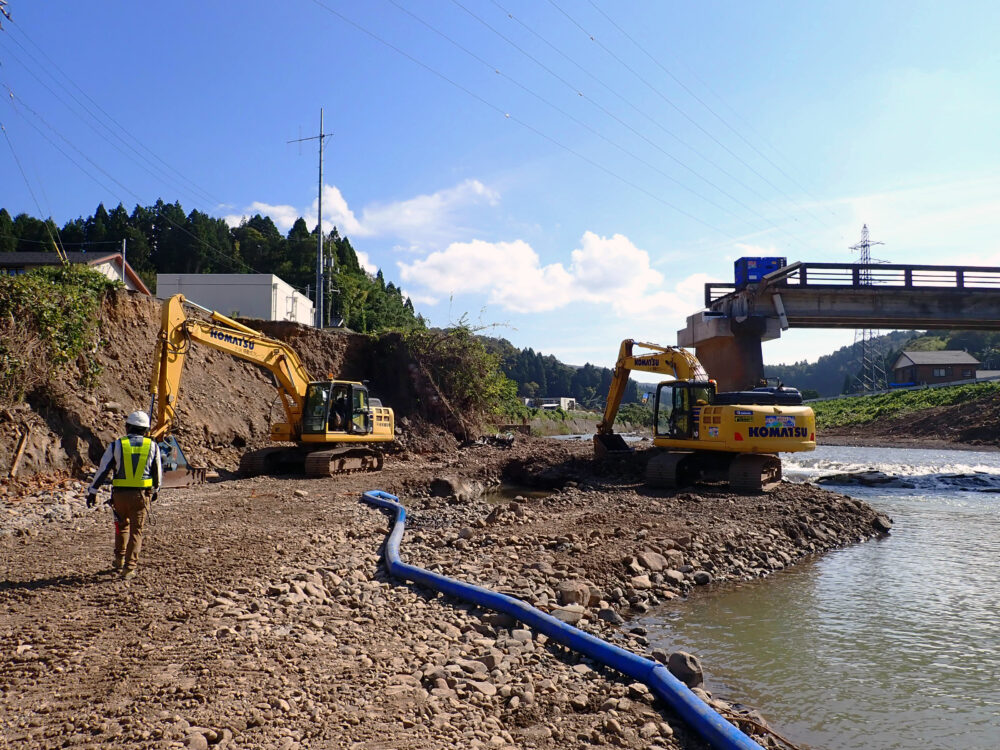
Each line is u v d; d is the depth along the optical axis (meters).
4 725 4.17
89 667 5.15
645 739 4.66
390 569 8.92
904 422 54.12
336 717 4.43
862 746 5.27
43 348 16.70
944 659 7.06
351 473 20.64
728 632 7.88
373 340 36.19
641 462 21.53
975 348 128.88
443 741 4.21
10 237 82.69
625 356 22.78
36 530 10.69
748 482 17.25
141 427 8.14
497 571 9.22
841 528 14.08
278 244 92.81
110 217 97.69
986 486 22.55
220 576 7.94
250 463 19.28
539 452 26.70
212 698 4.60
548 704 5.09
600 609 8.34
